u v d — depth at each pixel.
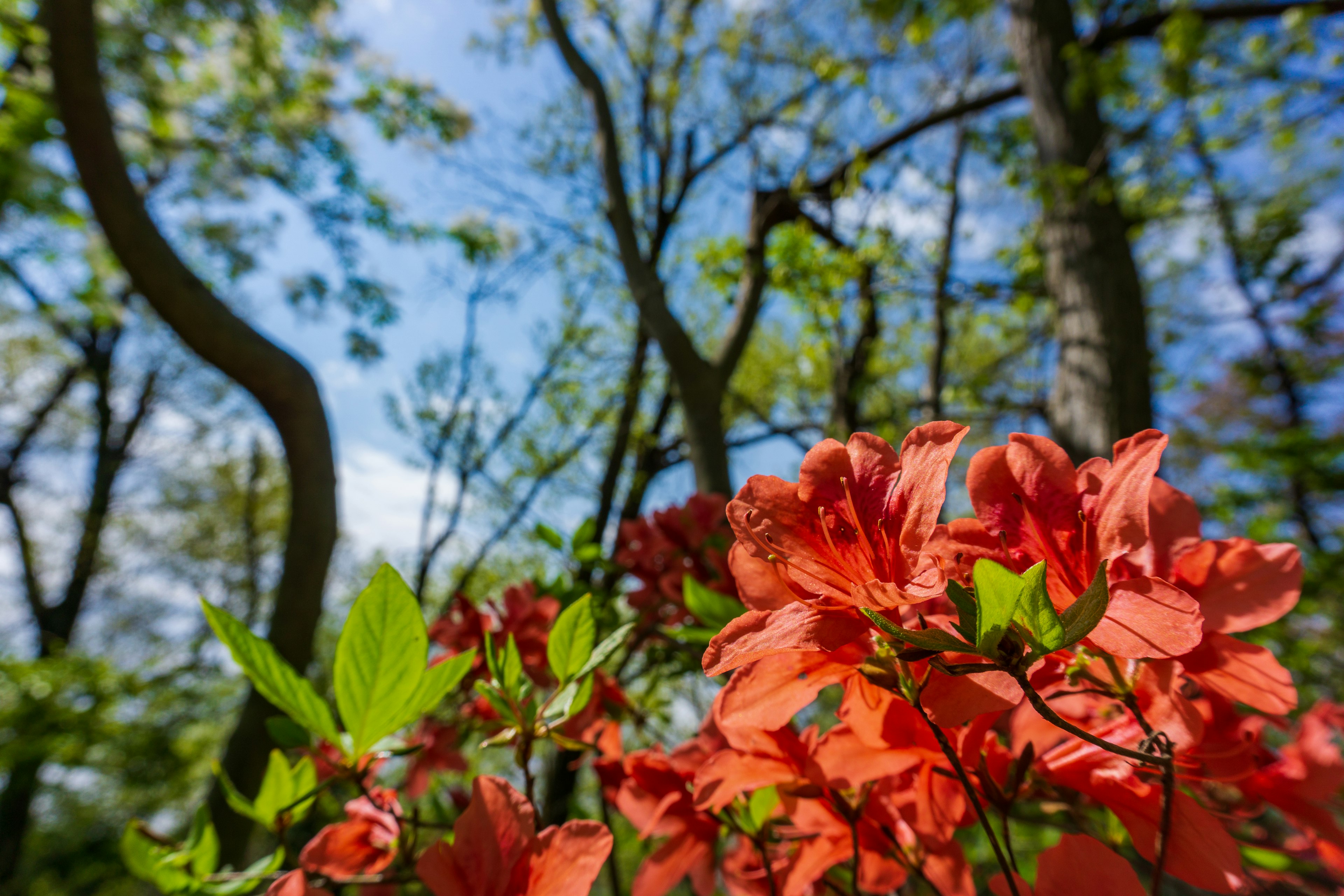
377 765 1.18
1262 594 0.73
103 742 7.05
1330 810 1.00
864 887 0.96
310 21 9.64
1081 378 4.08
